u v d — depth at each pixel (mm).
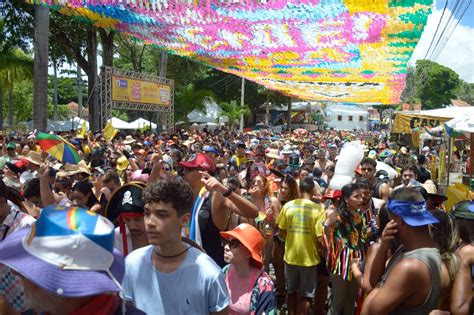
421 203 2721
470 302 3145
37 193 5121
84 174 6816
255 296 3602
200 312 2340
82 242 1721
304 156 16203
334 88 18172
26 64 27281
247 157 13461
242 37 8625
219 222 4082
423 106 74250
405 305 2631
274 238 6324
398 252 2861
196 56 10828
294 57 10523
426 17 6383
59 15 23078
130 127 36969
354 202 4898
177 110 43438
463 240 3541
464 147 15812
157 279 2373
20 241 1799
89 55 25547
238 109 43438
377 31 7562
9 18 21000
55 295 1747
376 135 48344
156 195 2287
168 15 7016
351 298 5023
